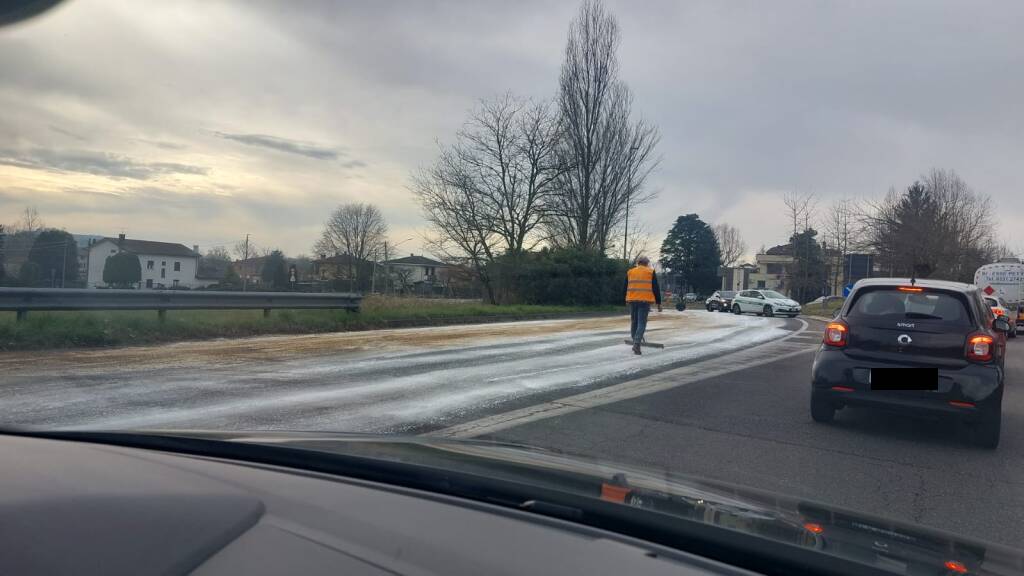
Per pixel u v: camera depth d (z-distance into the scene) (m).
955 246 39.22
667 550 2.04
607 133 35.56
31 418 6.38
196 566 1.72
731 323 25.22
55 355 10.48
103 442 3.14
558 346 14.03
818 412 7.42
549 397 8.49
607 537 2.10
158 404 7.18
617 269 35.41
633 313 13.23
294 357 11.09
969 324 6.66
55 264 23.88
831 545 2.08
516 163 32.47
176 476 2.38
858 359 6.95
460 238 32.28
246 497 2.16
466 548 1.94
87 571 1.67
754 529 2.15
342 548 1.88
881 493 5.15
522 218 33.03
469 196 32.12
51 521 1.87
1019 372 13.29
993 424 6.47
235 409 7.07
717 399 8.72
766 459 5.98
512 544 1.99
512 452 3.20
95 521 1.88
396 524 2.09
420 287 45.88
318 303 16.91
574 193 34.53
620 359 12.32
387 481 2.56
